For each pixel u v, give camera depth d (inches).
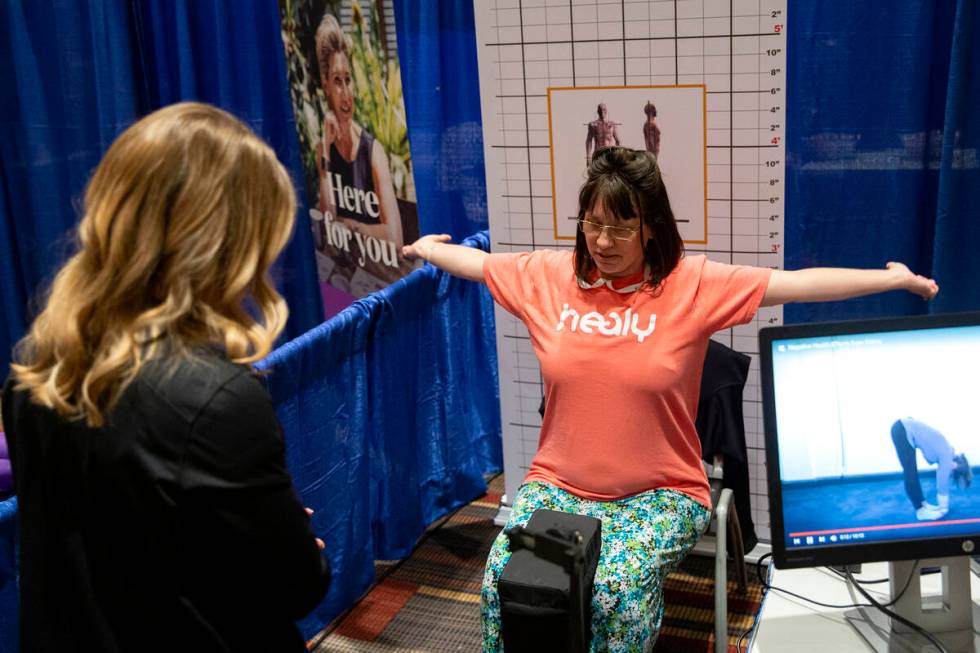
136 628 46.7
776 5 90.2
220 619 47.1
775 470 63.4
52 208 165.0
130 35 152.2
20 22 155.2
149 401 44.0
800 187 115.1
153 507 44.3
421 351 123.0
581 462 85.7
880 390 63.3
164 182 44.3
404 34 132.4
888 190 112.7
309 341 96.1
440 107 135.3
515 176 105.3
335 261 135.7
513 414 117.2
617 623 79.5
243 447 44.7
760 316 102.5
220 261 45.9
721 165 97.3
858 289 80.0
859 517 63.8
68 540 47.1
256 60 146.8
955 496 63.4
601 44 97.1
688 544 85.4
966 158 107.3
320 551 51.2
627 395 82.7
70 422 45.2
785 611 71.3
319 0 122.1
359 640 106.3
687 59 94.7
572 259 88.2
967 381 63.2
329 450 104.0
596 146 101.0
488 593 82.1
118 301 44.6
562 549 57.8
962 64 102.7
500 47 100.8
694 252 101.6
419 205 138.1
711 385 95.9
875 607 70.9
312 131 130.9
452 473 131.7
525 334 112.3
